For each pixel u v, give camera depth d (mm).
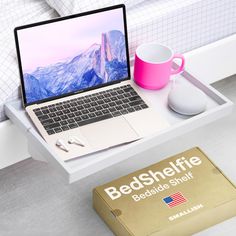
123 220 1531
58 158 1340
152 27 1728
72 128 1453
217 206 1587
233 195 1619
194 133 1970
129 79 1614
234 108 2082
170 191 1620
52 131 1438
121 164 1851
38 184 1773
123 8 1552
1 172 1799
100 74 1566
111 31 1549
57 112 1491
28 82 1478
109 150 1419
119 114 1506
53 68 1498
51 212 1692
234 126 2006
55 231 1642
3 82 1503
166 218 1545
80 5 1628
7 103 1527
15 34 1423
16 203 1711
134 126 1473
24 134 1481
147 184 1638
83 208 1708
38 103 1506
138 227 1517
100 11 1522
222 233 1626
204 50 1863
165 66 1543
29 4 1722
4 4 1713
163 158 1879
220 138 1958
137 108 1528
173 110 1530
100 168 1381
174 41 1814
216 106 1560
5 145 1592
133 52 1749
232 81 2213
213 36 1904
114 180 1646
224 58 1955
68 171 1317
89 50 1532
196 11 1791
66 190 1759
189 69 1877
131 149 1409
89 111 1505
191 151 1744
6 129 1556
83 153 1385
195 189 1630
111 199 1590
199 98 1517
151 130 1464
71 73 1526
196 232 1613
